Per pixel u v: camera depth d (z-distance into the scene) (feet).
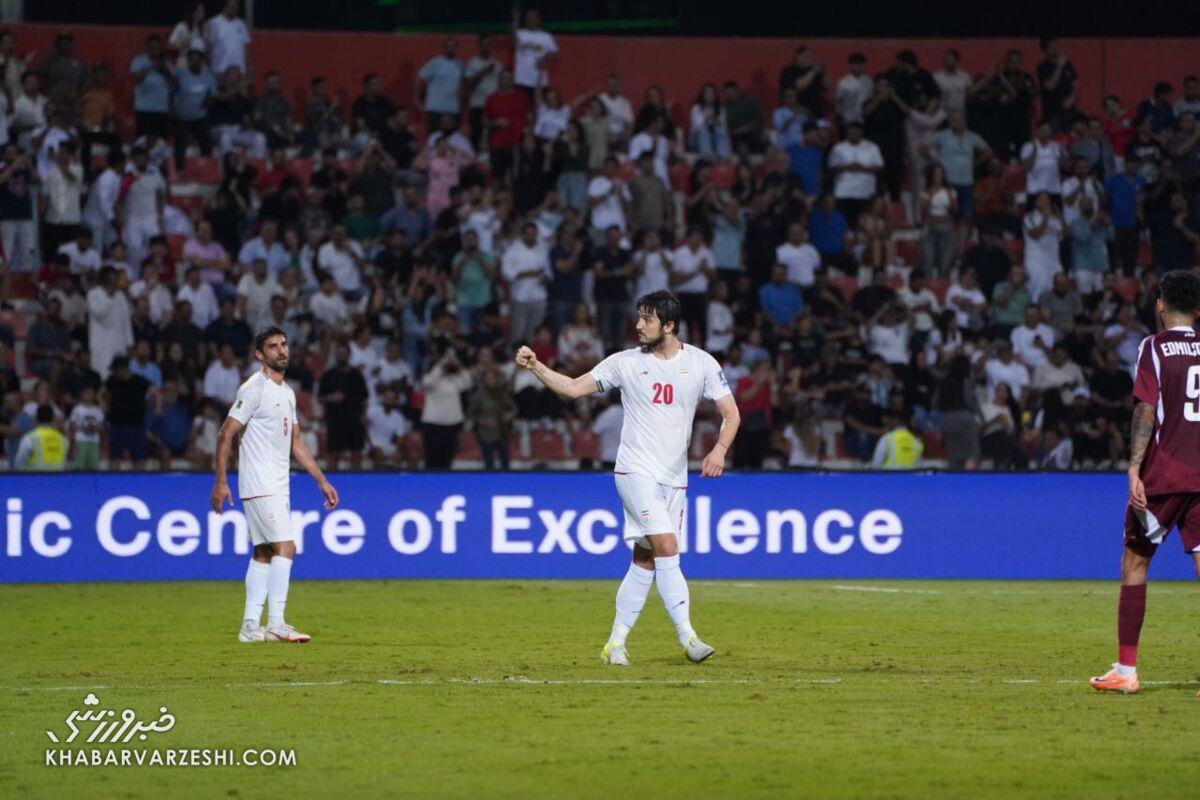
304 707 95.91
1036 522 204.13
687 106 326.03
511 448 245.04
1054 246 283.79
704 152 305.12
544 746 83.25
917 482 203.92
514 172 287.28
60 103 288.71
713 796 71.67
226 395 242.99
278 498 132.67
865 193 289.12
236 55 300.20
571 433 249.96
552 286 261.85
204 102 293.23
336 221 278.87
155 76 291.79
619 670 112.78
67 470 200.44
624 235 282.36
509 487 201.16
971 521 203.82
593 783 74.28
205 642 132.36
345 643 131.23
